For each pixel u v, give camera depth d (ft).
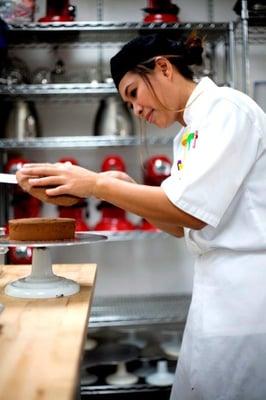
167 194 3.10
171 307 6.84
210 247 3.66
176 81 3.65
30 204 6.66
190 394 3.90
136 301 7.19
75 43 7.29
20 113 6.63
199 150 3.24
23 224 3.06
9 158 7.31
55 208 7.36
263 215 3.52
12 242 2.96
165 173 6.47
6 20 6.50
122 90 3.68
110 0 7.46
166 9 6.57
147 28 6.42
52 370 1.78
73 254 7.49
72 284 3.14
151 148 7.51
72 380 1.68
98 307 6.84
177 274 7.59
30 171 3.06
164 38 3.60
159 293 7.59
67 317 2.52
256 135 3.34
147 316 6.40
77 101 7.40
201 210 3.13
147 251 7.57
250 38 7.47
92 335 7.23
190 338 3.95
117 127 6.59
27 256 6.22
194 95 3.63
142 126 7.16
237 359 3.61
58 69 6.87
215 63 7.34
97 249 7.52
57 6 6.59
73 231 3.22
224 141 3.17
